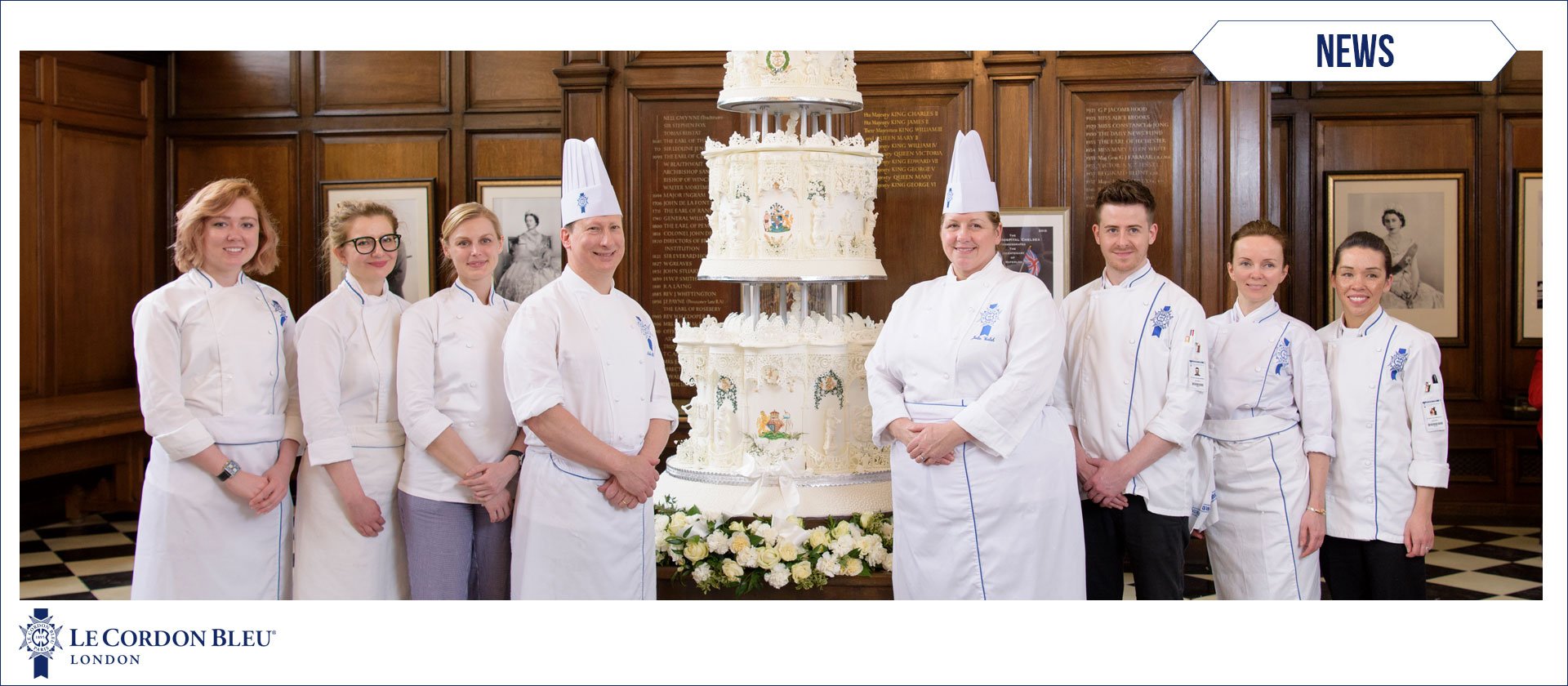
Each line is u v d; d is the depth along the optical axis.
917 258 5.00
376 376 2.95
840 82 3.65
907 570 3.11
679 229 5.13
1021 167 4.94
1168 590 3.06
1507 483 5.82
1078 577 3.02
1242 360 3.12
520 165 6.20
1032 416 2.95
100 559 5.15
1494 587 4.60
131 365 6.46
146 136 6.44
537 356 2.77
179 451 2.75
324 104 6.34
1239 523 3.14
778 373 3.60
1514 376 5.84
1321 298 5.91
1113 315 3.11
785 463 3.60
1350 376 3.10
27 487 5.86
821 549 3.45
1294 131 5.91
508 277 6.20
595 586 2.85
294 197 6.36
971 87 4.95
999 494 2.95
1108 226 3.11
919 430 3.03
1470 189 5.81
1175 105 4.89
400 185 6.23
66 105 6.04
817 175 3.57
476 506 3.03
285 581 3.02
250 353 2.87
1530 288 5.81
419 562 2.90
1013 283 3.00
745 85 3.60
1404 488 3.03
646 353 2.96
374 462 2.96
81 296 6.18
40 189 5.94
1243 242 3.13
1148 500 3.02
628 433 2.88
